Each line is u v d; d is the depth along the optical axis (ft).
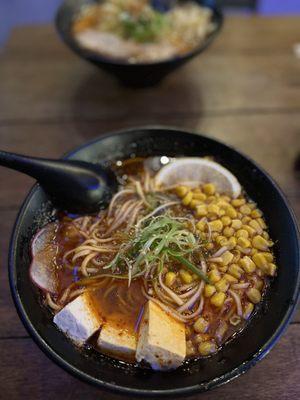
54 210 0.88
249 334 0.71
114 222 0.88
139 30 1.37
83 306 0.73
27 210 0.80
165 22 1.40
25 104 1.28
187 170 0.91
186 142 0.93
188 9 1.48
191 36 1.42
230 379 0.62
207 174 0.91
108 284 0.79
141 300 0.77
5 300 0.86
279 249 0.78
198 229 0.84
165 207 0.88
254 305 0.75
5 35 2.30
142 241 0.80
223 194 0.90
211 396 0.73
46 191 0.85
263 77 1.33
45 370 0.77
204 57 1.40
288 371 0.75
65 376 0.76
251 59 1.39
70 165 0.85
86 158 0.92
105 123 1.22
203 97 1.28
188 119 1.22
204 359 0.70
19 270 0.73
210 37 1.23
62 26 1.36
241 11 2.00
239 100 1.26
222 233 0.84
